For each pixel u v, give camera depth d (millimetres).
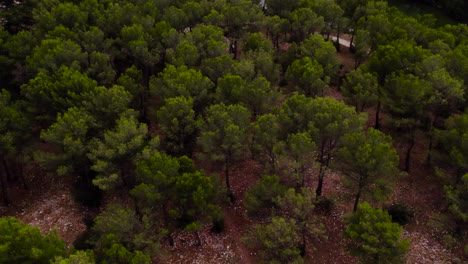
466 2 116125
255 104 55844
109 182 46875
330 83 74250
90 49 64875
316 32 90312
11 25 79562
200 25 72250
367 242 39000
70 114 49906
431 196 52938
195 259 46625
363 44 71812
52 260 35406
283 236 40406
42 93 53281
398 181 55094
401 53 58688
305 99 50219
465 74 54875
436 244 47312
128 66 73500
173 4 82000
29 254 35125
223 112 49125
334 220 50469
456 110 56062
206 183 42781
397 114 57000
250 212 46938
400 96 52188
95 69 61344
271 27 77062
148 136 60031
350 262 45750
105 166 45719
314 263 45688
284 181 50125
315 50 65688
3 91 55156
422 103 50844
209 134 47594
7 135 49375
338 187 54469
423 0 128875
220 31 68562
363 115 51000
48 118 55781
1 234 35938
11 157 54969
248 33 74500
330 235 48719
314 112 48906
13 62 63688
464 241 46594
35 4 83125
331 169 49375
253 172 57531
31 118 56562
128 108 58000
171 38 66188
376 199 45312
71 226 51750
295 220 43250
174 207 47719
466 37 69625
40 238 36406
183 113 51188
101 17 70938
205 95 55500
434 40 68688
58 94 54344
